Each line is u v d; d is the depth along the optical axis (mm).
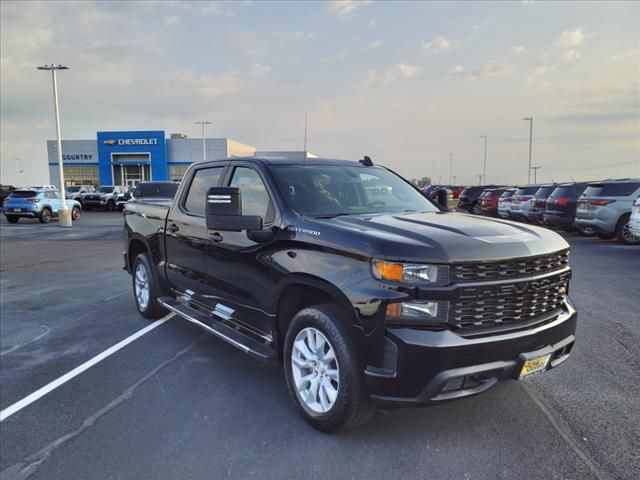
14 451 3008
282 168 4016
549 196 17516
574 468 2732
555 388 3768
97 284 8289
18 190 24422
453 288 2656
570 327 3176
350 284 2861
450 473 2701
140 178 56156
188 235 4758
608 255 11070
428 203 4434
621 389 3748
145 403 3633
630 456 2846
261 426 3260
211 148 57000
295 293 3445
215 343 5012
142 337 5227
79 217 27938
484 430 3150
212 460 2865
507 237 2998
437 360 2609
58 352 4773
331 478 2674
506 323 2857
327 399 3096
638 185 13203
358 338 2824
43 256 12016
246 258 3811
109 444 3064
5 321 5891
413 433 3125
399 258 2697
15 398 3748
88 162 56969
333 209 3742
